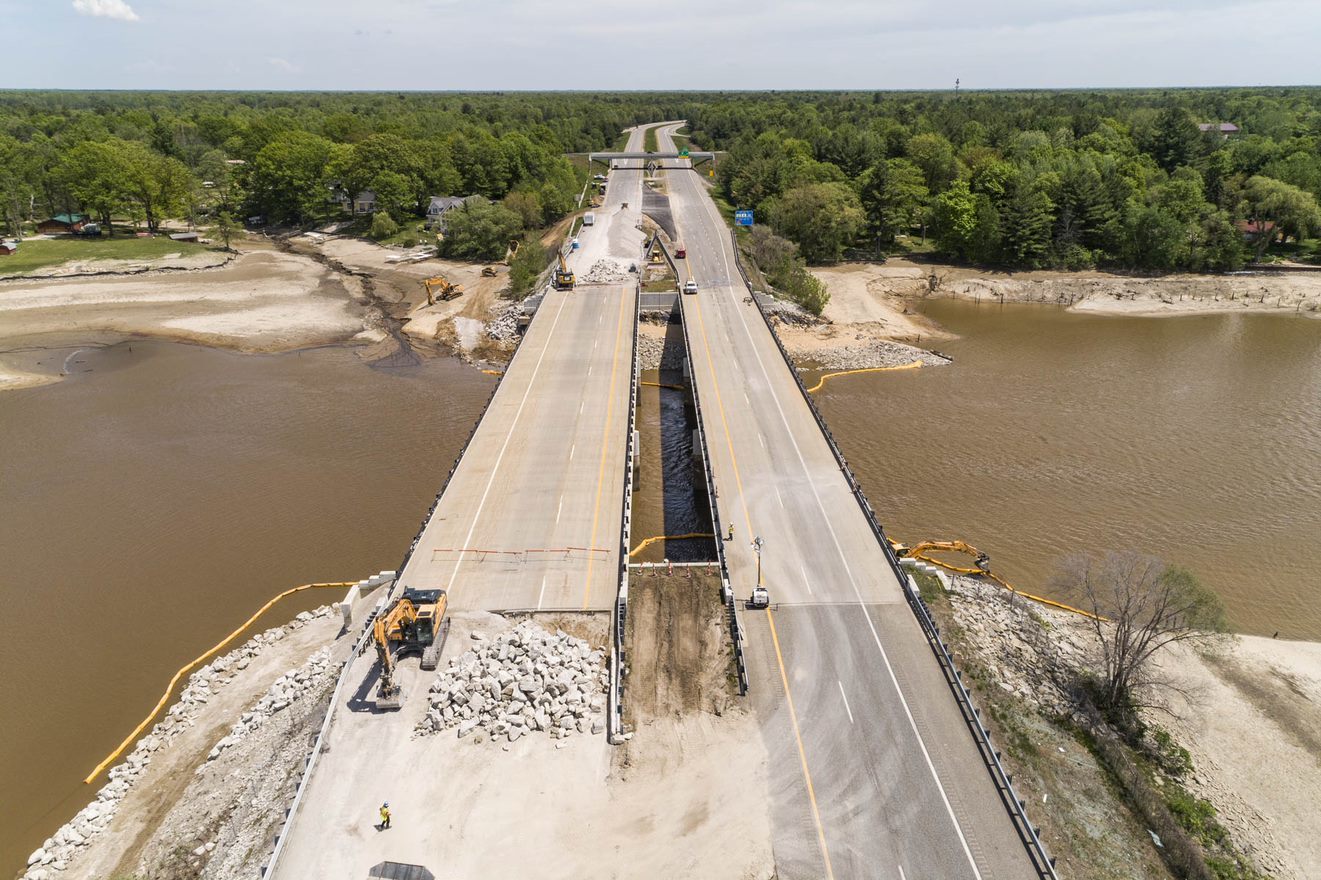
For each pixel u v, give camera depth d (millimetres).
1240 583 61719
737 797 39500
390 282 145625
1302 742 47250
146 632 56500
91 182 166500
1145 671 49469
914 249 168375
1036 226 148875
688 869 36250
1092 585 60250
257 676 51719
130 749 47344
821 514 61531
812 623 50531
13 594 60156
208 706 49594
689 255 142250
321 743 42094
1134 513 71125
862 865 36062
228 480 76312
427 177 186750
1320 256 154250
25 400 94625
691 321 108000
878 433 86812
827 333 119875
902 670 46906
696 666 47656
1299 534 67812
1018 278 148250
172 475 77312
